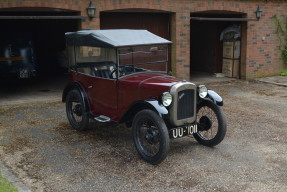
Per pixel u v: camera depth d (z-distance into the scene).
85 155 5.87
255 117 8.29
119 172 5.20
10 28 13.44
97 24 10.83
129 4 11.12
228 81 13.66
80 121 7.36
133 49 6.24
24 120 8.08
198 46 16.17
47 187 4.71
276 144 6.39
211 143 6.17
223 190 4.61
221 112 5.96
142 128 6.09
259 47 13.98
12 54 13.38
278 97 10.76
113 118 6.46
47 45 17.75
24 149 6.15
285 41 14.63
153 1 11.49
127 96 6.06
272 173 5.13
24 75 13.45
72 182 4.86
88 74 6.93
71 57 7.41
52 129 7.37
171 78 6.04
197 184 4.79
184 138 6.77
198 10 12.41
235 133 7.05
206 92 6.08
